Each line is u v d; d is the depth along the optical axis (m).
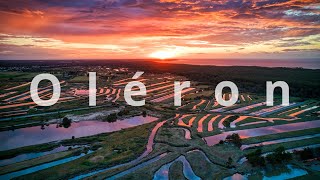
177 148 71.06
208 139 78.81
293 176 55.72
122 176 55.28
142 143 75.00
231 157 64.12
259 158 59.66
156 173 57.72
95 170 58.94
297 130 84.94
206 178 54.75
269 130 87.06
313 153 64.00
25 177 54.16
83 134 84.38
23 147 71.00
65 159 64.50
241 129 88.19
